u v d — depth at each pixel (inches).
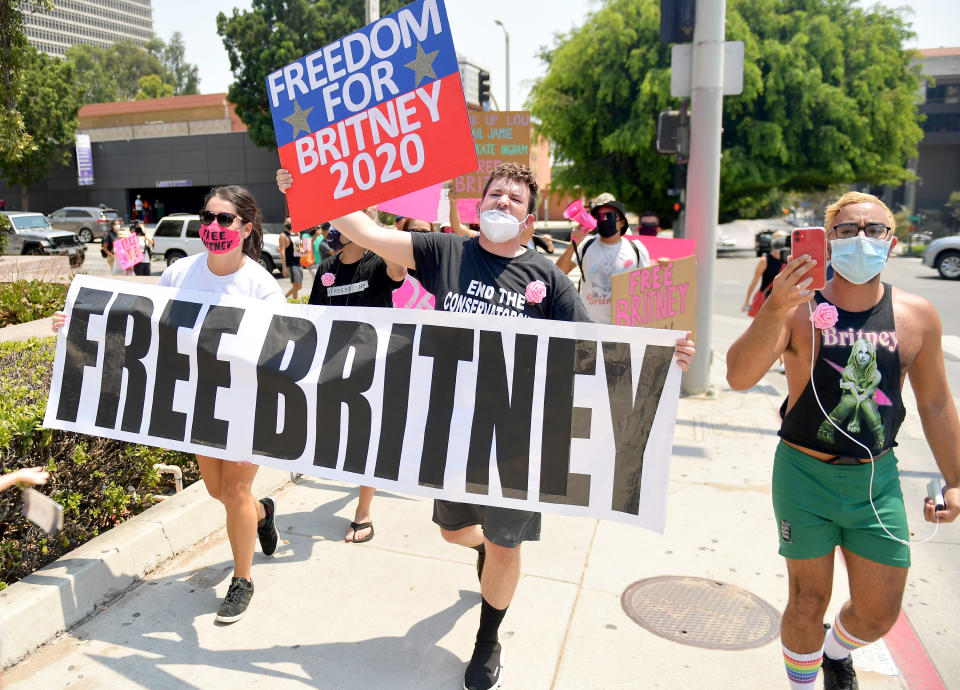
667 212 1211.9
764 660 119.7
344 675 114.4
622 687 112.7
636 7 1085.8
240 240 127.0
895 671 119.6
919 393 97.3
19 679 111.8
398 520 173.6
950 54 2133.4
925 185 2213.3
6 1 345.7
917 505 195.3
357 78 116.6
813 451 95.8
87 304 131.4
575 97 1205.1
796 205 2448.3
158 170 1724.9
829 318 92.4
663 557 156.5
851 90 1138.0
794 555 97.3
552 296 112.3
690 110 297.4
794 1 1161.4
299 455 121.4
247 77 1529.3
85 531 149.8
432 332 114.9
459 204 301.0
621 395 107.3
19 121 368.5
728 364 96.7
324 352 121.1
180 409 127.1
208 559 152.2
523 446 110.7
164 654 119.0
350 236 119.7
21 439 129.6
